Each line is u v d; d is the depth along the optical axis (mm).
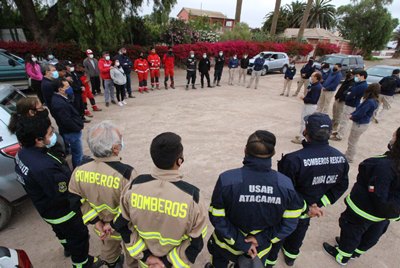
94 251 2814
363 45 30219
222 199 1731
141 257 1656
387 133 7090
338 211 3660
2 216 2926
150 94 9898
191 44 17234
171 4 12570
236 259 2002
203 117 7418
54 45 12203
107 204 1844
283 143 5883
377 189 2047
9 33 13328
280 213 1734
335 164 2119
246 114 7930
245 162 1757
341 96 6180
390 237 3213
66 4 10758
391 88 7719
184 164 4758
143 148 5281
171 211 1476
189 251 1616
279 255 2848
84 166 1848
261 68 11656
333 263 2768
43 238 2920
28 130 1860
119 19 11281
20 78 9023
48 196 1983
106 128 1796
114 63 8156
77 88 5828
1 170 2750
